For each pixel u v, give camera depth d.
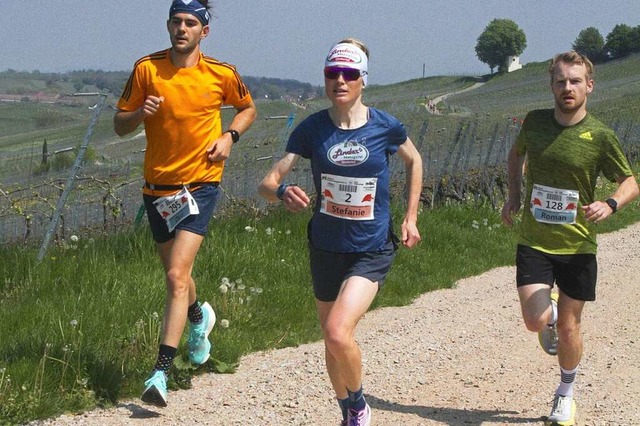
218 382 6.71
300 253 10.66
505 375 7.12
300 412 6.07
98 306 7.54
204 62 6.19
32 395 5.74
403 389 6.70
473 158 20.70
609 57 138.00
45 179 10.79
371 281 5.07
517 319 9.11
